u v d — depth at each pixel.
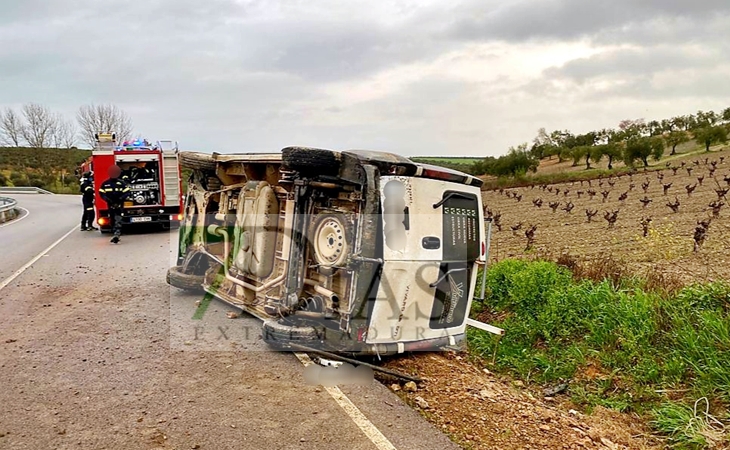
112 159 17.50
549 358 6.38
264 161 6.67
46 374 5.26
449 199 5.61
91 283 9.62
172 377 5.21
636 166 54.72
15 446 3.88
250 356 5.81
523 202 29.62
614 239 13.94
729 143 68.88
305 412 4.51
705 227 12.24
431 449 4.00
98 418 4.33
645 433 4.82
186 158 8.86
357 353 5.30
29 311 7.66
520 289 7.95
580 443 4.36
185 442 3.97
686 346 5.67
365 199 5.08
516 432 4.43
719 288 6.76
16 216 27.34
